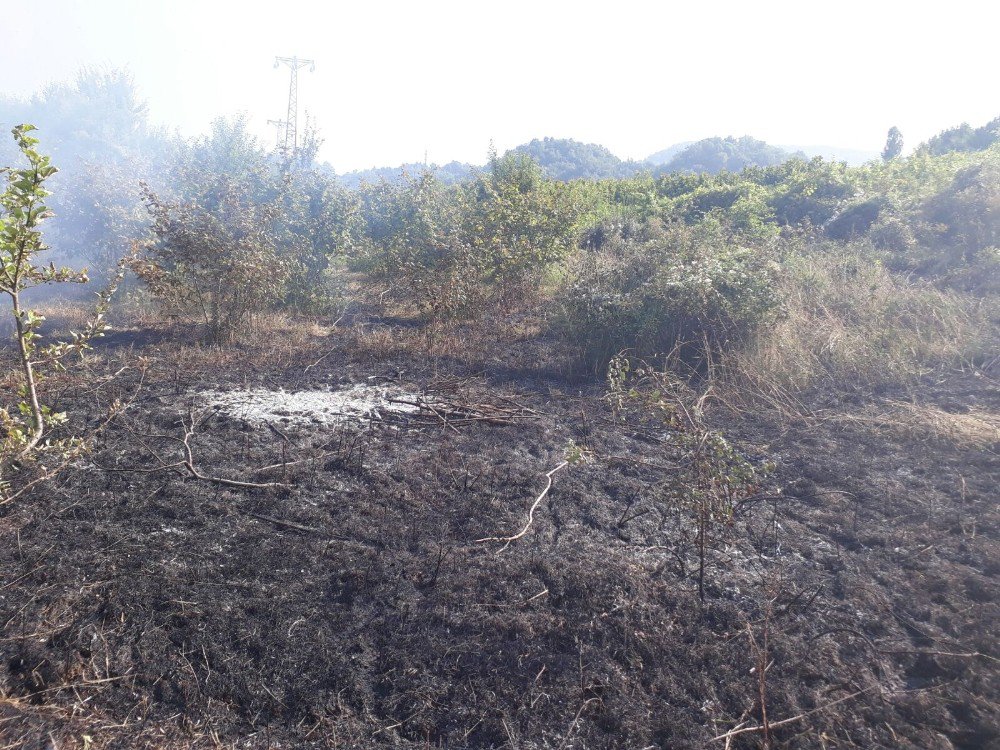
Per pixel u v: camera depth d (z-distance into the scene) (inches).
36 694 99.7
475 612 118.7
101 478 166.2
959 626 115.0
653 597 123.0
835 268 362.3
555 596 123.5
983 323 273.3
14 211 125.0
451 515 153.3
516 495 162.6
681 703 100.2
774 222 541.3
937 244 430.3
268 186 480.1
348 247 452.8
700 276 264.1
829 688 102.3
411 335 315.9
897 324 277.7
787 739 93.3
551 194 469.4
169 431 199.0
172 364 271.4
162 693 100.7
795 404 217.3
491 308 367.6
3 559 131.3
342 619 117.4
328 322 357.1
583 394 237.6
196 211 346.9
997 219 419.8
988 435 188.4
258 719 96.9
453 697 101.3
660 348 261.9
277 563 133.0
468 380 252.1
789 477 173.3
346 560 134.2
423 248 402.6
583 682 103.7
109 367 265.9
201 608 118.2
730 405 218.1
